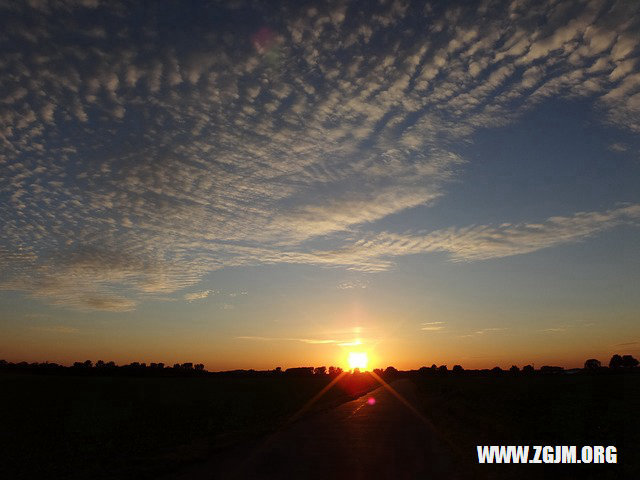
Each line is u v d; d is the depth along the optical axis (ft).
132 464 47.16
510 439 62.85
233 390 215.31
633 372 482.69
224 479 40.91
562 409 111.45
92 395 181.47
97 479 41.24
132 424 86.84
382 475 42.37
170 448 57.36
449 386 247.29
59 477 43.57
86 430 78.54
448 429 76.48
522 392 180.65
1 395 182.29
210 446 57.67
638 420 87.35
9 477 44.19
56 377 357.82
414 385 308.81
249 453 53.98
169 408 121.90
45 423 89.51
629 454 50.72
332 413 108.17
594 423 82.33
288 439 65.31
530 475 42.50
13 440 67.36
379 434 70.44
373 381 395.14
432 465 46.80
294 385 275.18
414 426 81.10
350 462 48.42
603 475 43.01
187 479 41.11
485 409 112.88
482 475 42.27
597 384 235.81
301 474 42.78
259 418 96.73
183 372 513.45
